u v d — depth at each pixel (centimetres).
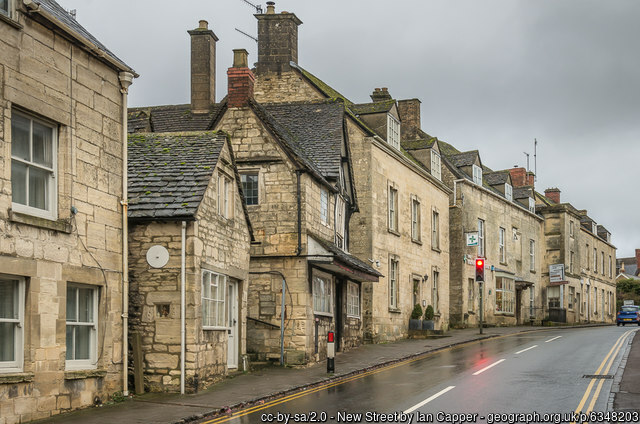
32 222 1184
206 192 1645
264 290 2147
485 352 2444
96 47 1376
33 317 1186
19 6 1185
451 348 2702
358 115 3195
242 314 1920
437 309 3706
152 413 1280
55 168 1284
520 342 2877
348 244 2744
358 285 2762
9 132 1150
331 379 1792
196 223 1591
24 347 1177
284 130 2445
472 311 4159
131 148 1809
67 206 1288
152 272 1581
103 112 1425
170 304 1567
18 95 1177
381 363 2123
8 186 1143
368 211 2922
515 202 5047
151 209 1572
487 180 4909
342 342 2514
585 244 6291
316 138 2572
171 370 1548
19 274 1158
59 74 1287
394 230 3164
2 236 1124
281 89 3150
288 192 2164
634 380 1627
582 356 2194
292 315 2119
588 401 1369
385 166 3097
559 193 6444
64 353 1265
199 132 1853
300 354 2089
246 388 1609
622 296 8431
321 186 2353
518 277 4938
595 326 5097
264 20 3203
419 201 3509
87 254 1348
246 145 2194
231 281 1877
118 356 1448
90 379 1352
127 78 1491
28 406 1172
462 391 1512
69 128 1307
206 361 1630
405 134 4197
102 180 1411
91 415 1252
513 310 4759
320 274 2289
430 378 1748
